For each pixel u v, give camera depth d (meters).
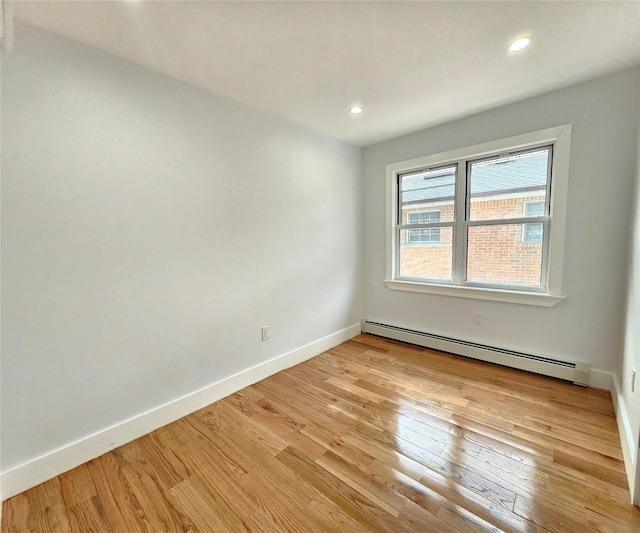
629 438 1.51
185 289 2.09
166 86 1.93
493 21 1.51
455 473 1.52
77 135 1.60
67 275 1.60
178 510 1.37
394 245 3.46
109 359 1.77
